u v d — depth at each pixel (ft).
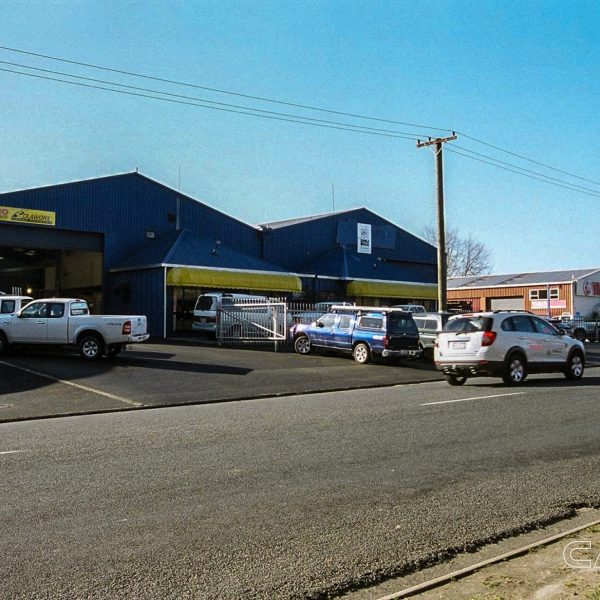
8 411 42.27
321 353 83.61
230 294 106.42
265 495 21.88
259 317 91.86
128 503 20.90
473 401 44.32
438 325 80.02
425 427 34.22
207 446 29.55
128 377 58.08
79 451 28.66
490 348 53.57
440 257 91.45
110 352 72.69
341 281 140.77
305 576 15.65
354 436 31.81
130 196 121.90
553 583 15.23
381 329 74.64
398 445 29.68
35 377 57.47
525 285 192.34
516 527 19.17
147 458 27.12
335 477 24.17
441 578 15.51
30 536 17.98
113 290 117.60
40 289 151.64
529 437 31.55
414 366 74.64
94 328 69.77
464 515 20.11
